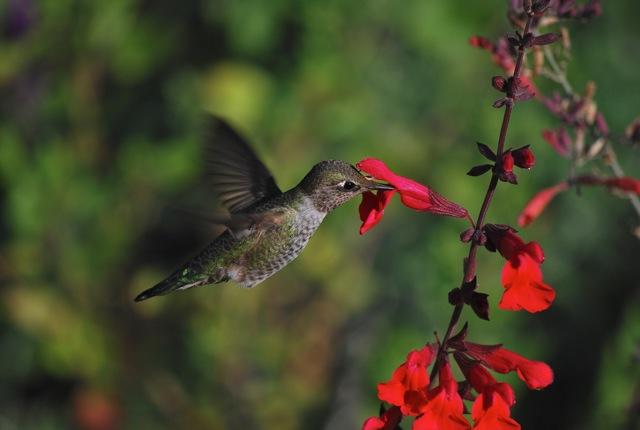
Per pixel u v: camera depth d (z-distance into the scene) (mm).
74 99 11953
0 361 12656
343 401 11922
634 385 9828
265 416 12023
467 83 12047
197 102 11938
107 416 12070
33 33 11773
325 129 11469
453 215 5121
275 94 11539
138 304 11812
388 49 11977
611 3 12750
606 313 13188
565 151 6867
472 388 5027
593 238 12867
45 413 13164
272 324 11984
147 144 11938
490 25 11789
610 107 12680
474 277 4828
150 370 11930
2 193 12805
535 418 13547
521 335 12289
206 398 12008
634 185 6562
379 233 12055
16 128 12000
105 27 11852
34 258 11547
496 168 4852
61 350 11648
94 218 11727
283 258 6680
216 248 6766
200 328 11672
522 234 11766
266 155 11297
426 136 11961
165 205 6109
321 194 6586
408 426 10250
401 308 11984
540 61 6754
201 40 13523
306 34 11992
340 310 12031
